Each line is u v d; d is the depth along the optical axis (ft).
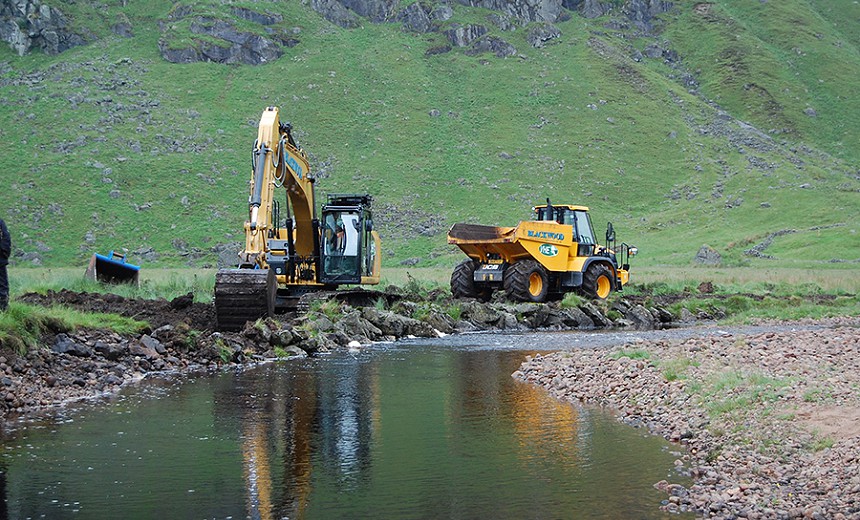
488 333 80.48
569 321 87.92
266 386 46.73
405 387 46.93
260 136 65.67
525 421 38.37
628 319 92.58
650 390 43.21
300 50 496.64
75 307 64.34
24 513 25.62
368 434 35.58
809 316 96.22
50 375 44.57
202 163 386.73
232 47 483.92
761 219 351.05
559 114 467.52
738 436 33.53
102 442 33.83
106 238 320.70
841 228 318.04
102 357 49.70
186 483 28.63
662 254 299.38
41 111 411.13
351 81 469.16
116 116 412.98
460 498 27.20
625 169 418.31
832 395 37.37
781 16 643.04
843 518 24.72
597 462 31.45
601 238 331.36
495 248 94.99
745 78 547.08
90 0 523.29
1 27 481.05
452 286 98.89
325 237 81.35
